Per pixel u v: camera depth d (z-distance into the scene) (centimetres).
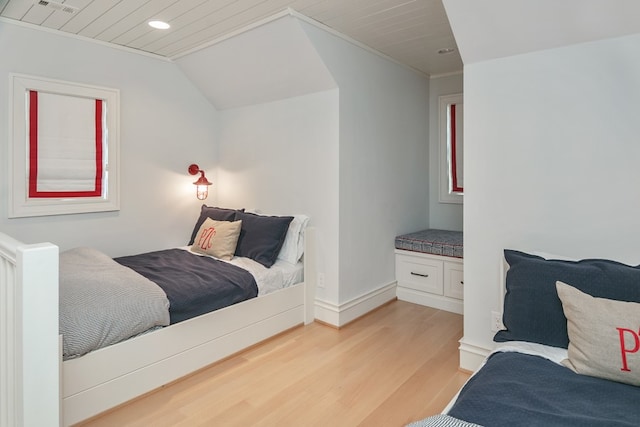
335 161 298
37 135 280
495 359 155
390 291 364
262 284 274
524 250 210
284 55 288
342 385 219
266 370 236
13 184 269
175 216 367
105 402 191
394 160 362
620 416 111
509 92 210
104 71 310
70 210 296
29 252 111
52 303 115
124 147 326
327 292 310
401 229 379
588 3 170
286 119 331
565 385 128
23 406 112
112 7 245
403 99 371
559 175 198
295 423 186
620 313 138
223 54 316
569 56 191
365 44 309
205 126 388
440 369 237
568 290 152
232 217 336
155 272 262
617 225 184
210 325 238
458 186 403
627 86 178
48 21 267
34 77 274
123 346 197
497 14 190
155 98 345
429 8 245
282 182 338
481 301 226
